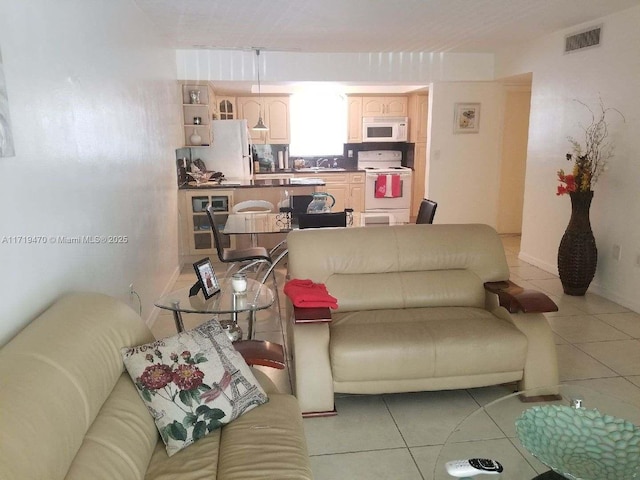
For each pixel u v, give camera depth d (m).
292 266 3.00
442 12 4.02
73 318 1.62
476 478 1.58
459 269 3.13
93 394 1.43
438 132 6.38
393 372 2.48
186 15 3.96
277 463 1.56
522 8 3.91
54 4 1.98
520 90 6.48
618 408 1.97
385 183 8.05
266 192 5.78
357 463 2.18
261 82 5.98
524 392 2.11
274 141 8.12
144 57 3.77
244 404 1.84
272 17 4.12
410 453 2.25
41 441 1.12
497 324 2.66
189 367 1.79
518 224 7.02
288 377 2.95
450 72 6.15
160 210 4.31
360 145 8.59
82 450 1.32
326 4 3.75
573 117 4.63
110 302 1.87
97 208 2.48
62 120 2.04
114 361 1.64
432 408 2.62
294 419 1.85
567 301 4.20
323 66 5.92
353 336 2.52
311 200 5.14
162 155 4.49
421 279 3.05
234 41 5.16
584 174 4.09
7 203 1.57
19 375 1.23
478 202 6.64
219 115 7.81
